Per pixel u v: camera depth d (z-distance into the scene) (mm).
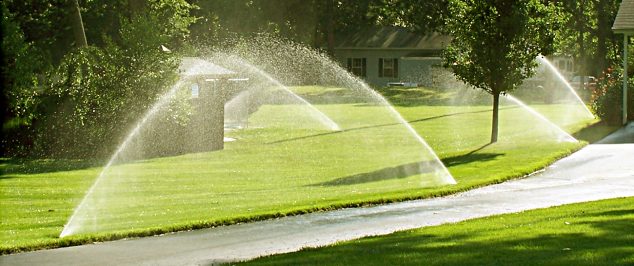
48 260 16812
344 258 14836
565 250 14242
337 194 25125
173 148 39031
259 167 33219
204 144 40000
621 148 36438
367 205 23141
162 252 17438
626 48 47312
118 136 38312
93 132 38281
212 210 22375
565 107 68375
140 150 38094
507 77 39062
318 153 38188
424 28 99062
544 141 39938
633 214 18953
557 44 38906
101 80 38969
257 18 98812
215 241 18578
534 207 22312
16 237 18922
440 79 99938
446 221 20531
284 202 23531
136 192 26359
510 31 38188
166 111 38906
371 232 19359
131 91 38844
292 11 101125
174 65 39906
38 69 40469
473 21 38500
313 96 82875
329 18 102125
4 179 29969
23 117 38500
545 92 84188
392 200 23688
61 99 38750
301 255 15711
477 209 22250
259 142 43625
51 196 25656
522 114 61469
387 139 44594
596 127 46906
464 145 41188
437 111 66375
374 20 111250
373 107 70500
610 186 25953
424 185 26844
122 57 39438
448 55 39875
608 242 14992
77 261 16688
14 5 59750
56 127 38469
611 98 48031
